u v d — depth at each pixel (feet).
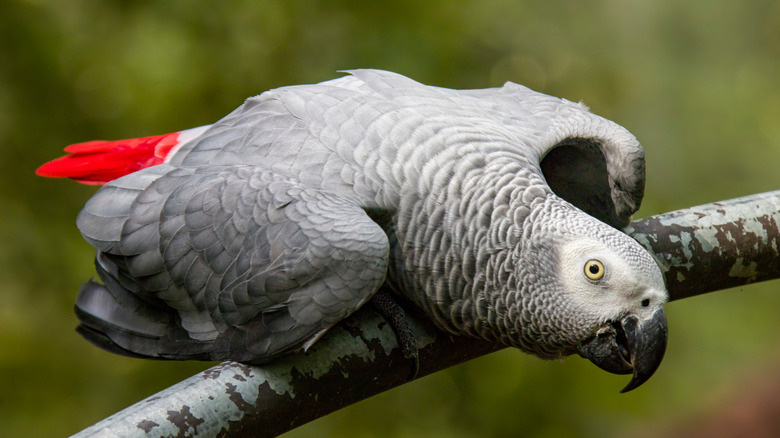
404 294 19.47
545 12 41.98
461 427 35.78
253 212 18.34
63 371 34.68
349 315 17.44
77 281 34.50
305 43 36.86
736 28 45.80
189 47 36.40
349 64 36.01
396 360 18.65
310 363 17.43
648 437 16.69
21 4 35.65
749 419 14.74
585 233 18.66
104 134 35.83
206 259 18.57
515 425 35.42
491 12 39.50
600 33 42.52
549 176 23.31
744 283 21.63
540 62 40.27
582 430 34.91
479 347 20.36
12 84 35.29
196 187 19.16
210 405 16.01
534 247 18.60
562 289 18.52
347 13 37.04
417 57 36.40
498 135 20.34
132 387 33.81
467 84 37.52
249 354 17.17
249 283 17.84
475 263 18.72
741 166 42.11
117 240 19.44
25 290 34.94
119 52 36.47
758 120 43.60
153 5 36.68
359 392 18.30
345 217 17.76
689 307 38.60
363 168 19.25
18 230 34.60
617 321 18.44
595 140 21.62
